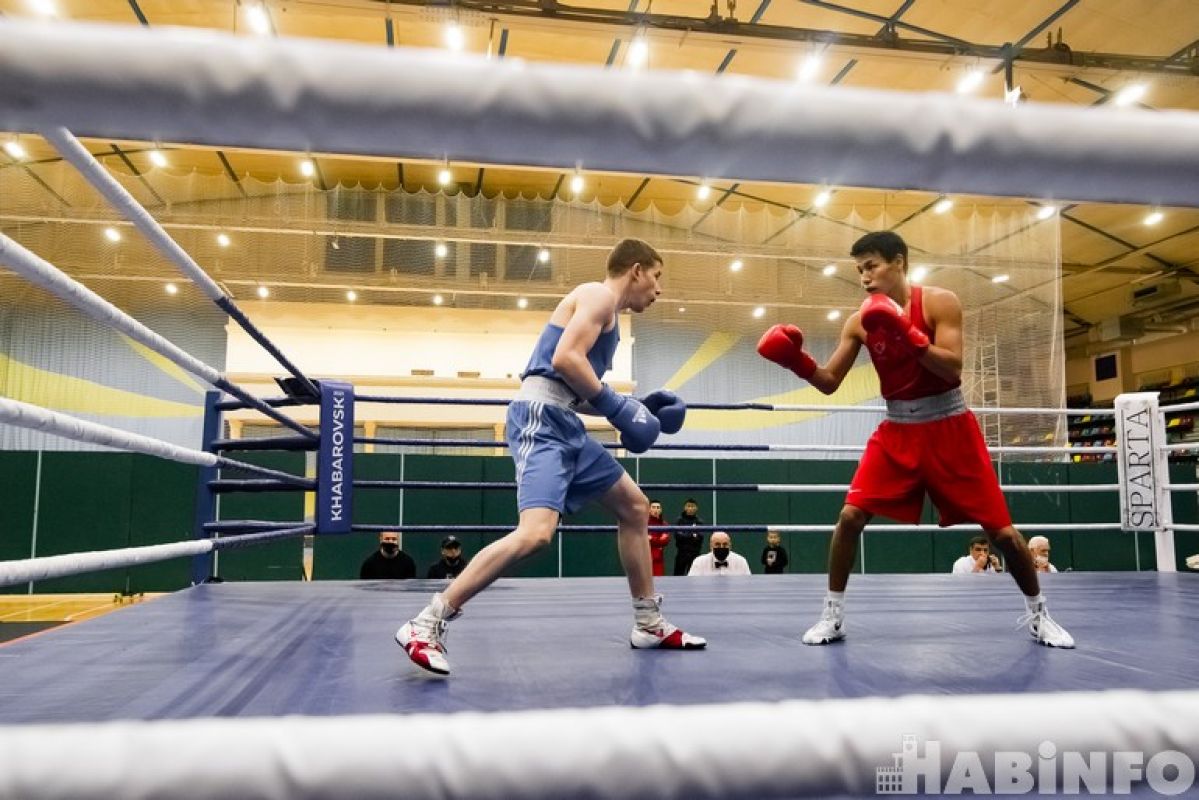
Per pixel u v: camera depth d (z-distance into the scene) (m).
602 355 2.07
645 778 0.52
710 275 13.16
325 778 0.49
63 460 8.97
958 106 0.59
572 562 8.99
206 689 1.67
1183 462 13.20
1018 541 2.18
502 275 12.95
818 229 13.21
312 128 0.55
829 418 13.19
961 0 8.52
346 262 12.62
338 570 8.91
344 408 3.68
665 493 9.80
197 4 8.73
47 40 0.52
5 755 0.47
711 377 13.25
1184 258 14.55
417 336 13.20
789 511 9.91
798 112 0.58
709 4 9.05
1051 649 2.11
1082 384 19.17
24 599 8.73
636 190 13.47
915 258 12.60
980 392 12.10
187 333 12.68
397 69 0.55
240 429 12.62
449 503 9.14
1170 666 1.90
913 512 2.27
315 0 7.88
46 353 12.05
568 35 8.79
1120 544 10.17
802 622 2.62
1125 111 0.61
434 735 0.51
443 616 1.81
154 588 8.91
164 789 0.47
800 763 0.53
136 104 0.53
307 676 1.79
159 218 11.83
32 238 11.76
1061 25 8.81
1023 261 12.35
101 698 1.60
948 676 1.79
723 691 1.65
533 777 0.51
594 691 1.65
